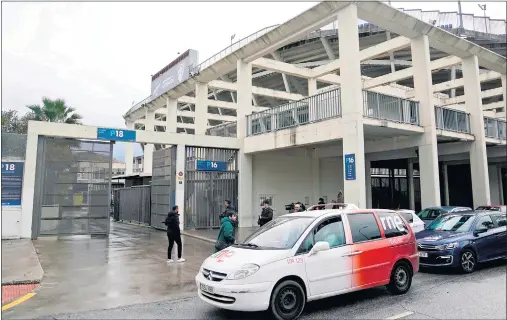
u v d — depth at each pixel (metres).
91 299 6.50
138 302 6.35
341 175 22.34
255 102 36.72
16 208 13.62
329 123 14.28
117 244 13.02
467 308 5.61
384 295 6.55
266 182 19.47
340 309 5.79
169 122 23.91
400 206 25.38
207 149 18.03
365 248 6.22
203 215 17.56
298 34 16.30
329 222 6.14
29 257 10.04
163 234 16.20
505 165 24.67
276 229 6.34
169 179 17.53
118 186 29.27
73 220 14.64
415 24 15.49
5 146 13.64
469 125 18.67
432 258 8.21
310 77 22.78
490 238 8.72
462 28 29.09
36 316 5.62
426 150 15.77
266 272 5.22
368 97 14.16
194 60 21.36
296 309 5.37
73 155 14.81
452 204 26.55
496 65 20.16
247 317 5.56
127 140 15.76
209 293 5.43
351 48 13.64
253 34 22.05
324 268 5.71
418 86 16.25
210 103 31.25
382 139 17.67
